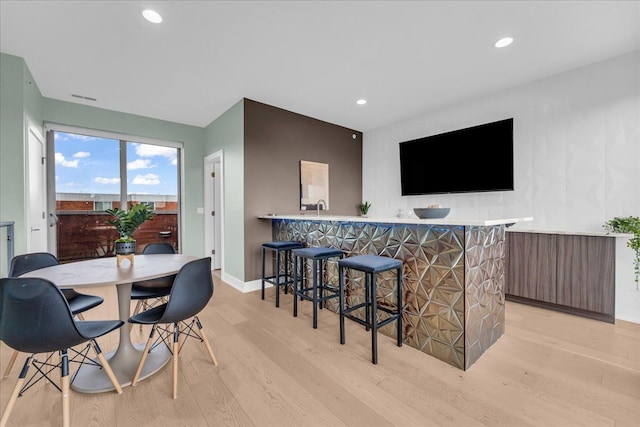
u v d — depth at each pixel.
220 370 1.93
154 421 1.48
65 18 2.13
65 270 1.85
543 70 2.98
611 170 2.74
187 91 3.47
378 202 5.04
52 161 3.76
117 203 4.31
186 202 4.78
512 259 3.30
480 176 3.62
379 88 3.41
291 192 4.18
